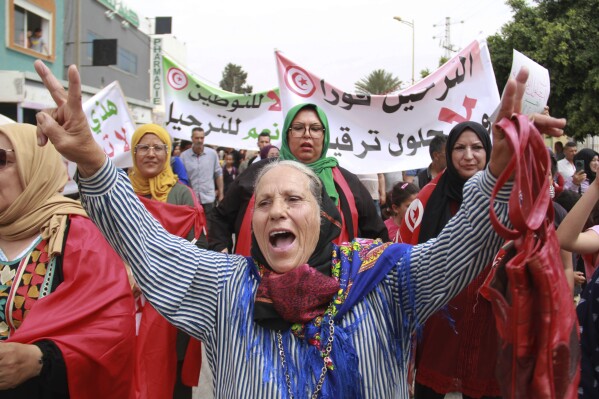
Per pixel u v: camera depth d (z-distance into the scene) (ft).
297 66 15.57
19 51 56.39
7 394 6.87
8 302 6.84
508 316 4.46
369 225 11.06
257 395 5.24
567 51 48.42
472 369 8.96
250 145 25.77
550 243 4.54
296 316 5.31
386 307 5.52
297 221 5.69
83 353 6.48
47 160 7.18
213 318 5.77
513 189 4.38
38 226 7.06
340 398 5.14
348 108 15.65
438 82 15.58
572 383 4.46
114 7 83.10
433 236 10.02
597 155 24.29
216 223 11.23
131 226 5.51
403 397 5.61
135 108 79.36
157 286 5.66
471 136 9.84
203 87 26.09
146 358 10.09
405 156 15.53
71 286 6.73
